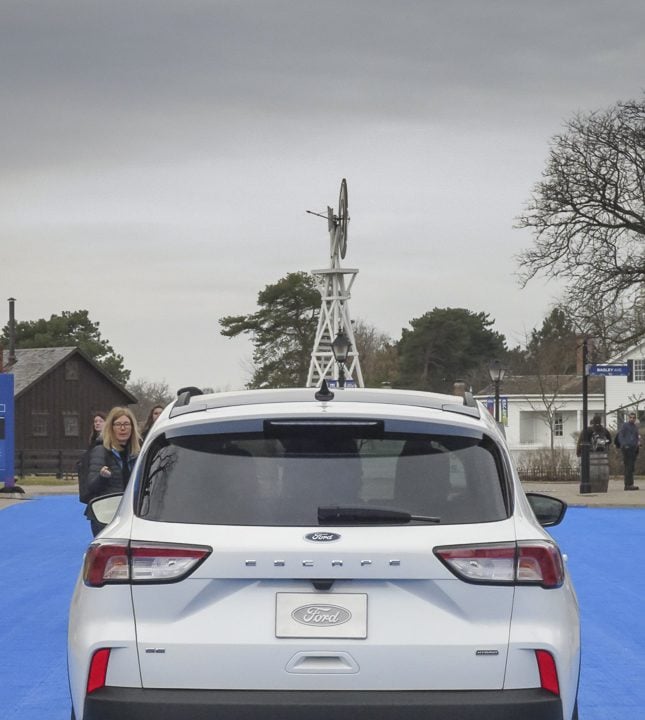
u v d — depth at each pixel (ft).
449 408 19.75
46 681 32.55
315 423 18.95
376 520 18.17
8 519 90.17
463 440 19.11
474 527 18.24
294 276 384.88
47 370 262.67
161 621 17.92
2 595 48.42
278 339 385.09
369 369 466.29
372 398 20.22
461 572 17.88
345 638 17.74
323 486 18.44
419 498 18.43
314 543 17.83
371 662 17.67
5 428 121.19
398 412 18.99
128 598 18.02
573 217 189.98
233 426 18.99
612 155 189.88
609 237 189.57
